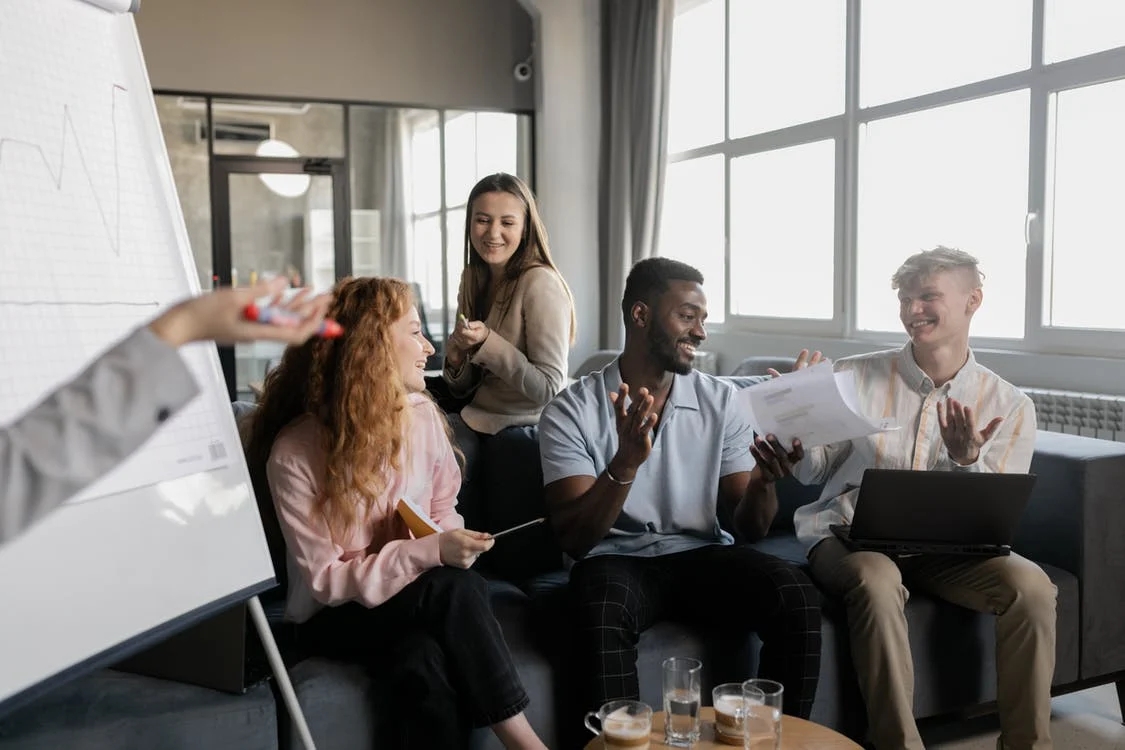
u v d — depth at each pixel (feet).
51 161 4.38
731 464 7.63
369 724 5.96
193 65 19.27
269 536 6.98
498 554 8.37
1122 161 11.50
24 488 2.15
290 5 19.83
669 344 7.20
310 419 6.31
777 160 17.49
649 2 18.31
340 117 20.54
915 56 14.47
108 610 4.22
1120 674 8.26
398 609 5.90
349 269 20.89
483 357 8.40
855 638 6.89
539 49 20.97
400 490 6.44
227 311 2.41
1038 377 12.21
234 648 5.54
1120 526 8.05
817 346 15.96
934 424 7.67
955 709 7.59
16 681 3.79
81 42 4.78
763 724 4.97
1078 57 11.87
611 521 6.82
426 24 20.85
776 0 17.40
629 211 19.24
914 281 7.59
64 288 4.23
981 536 7.09
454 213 21.57
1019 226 12.87
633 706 4.98
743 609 6.74
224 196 19.88
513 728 5.80
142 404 2.27
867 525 7.08
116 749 5.22
